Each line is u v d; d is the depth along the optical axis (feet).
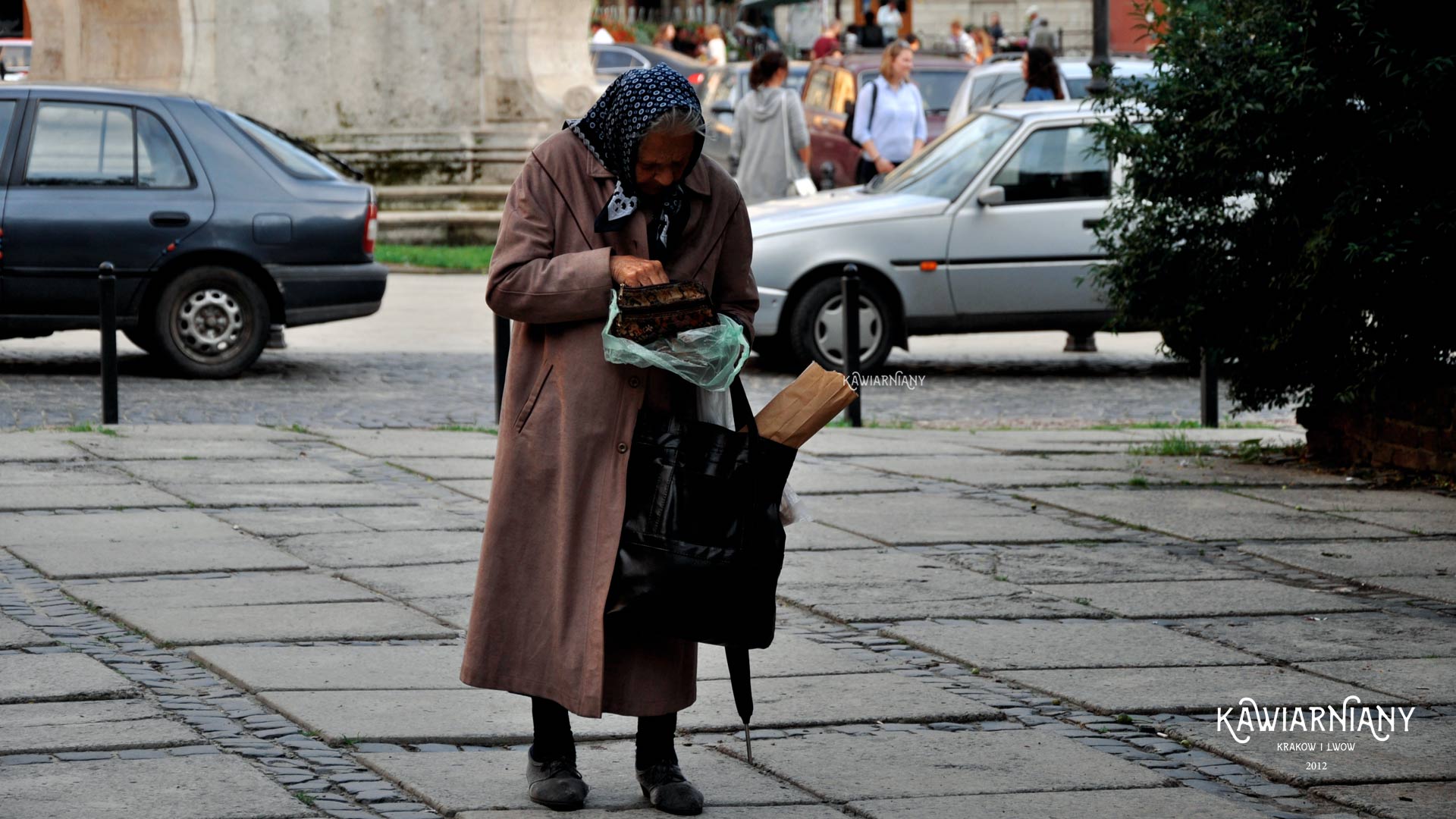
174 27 141.90
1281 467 56.95
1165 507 49.67
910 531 46.19
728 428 26.11
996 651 34.37
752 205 84.99
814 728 29.73
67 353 81.10
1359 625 36.83
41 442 56.59
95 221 70.38
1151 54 55.62
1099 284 59.36
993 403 75.20
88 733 28.25
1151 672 33.01
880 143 105.70
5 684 30.91
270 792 25.67
